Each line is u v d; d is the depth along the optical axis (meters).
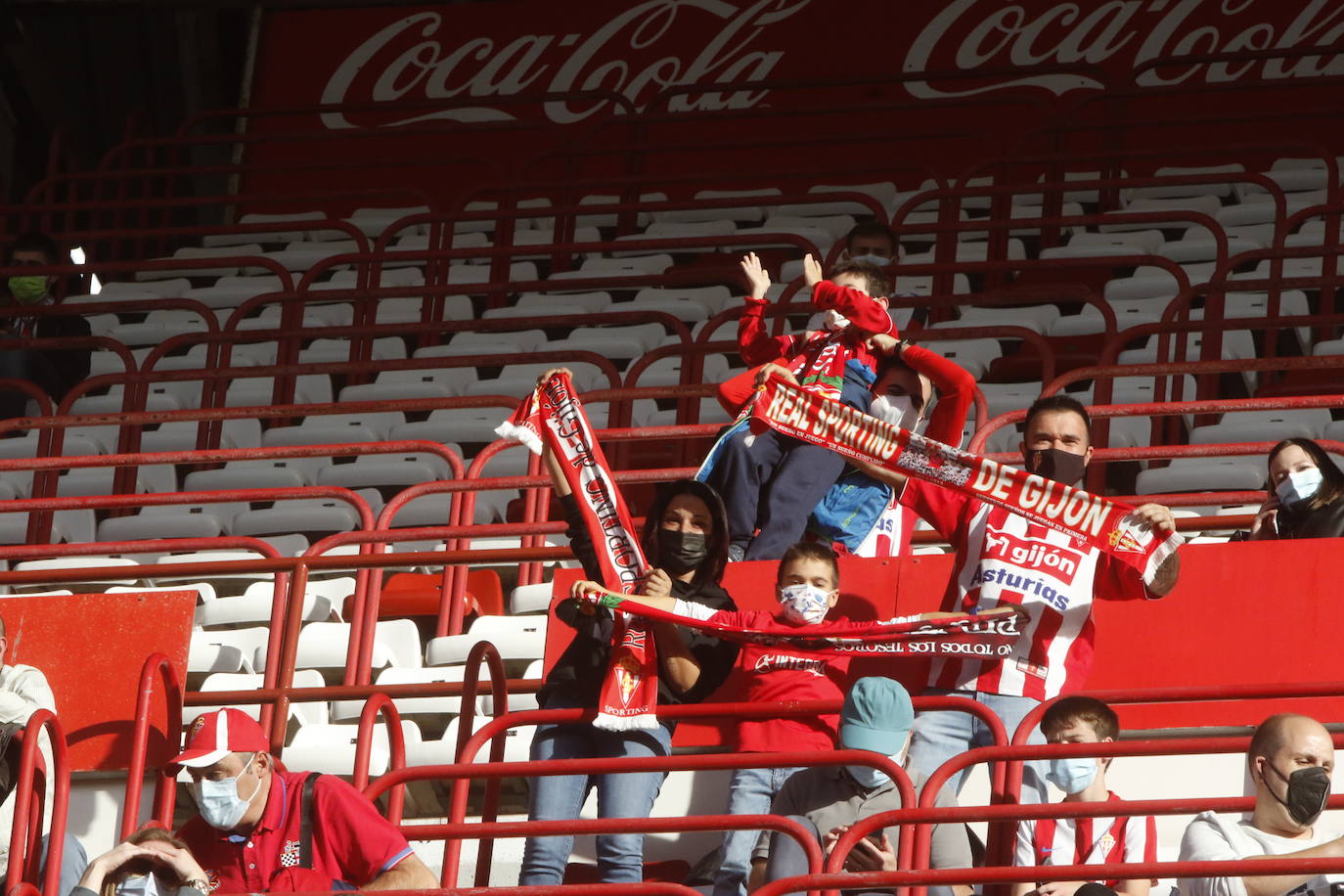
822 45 27.78
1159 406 14.75
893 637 11.67
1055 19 27.03
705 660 11.91
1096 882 10.72
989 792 12.61
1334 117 25.53
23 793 11.17
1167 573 11.66
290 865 10.88
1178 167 25.61
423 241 26.89
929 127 26.77
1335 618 12.76
